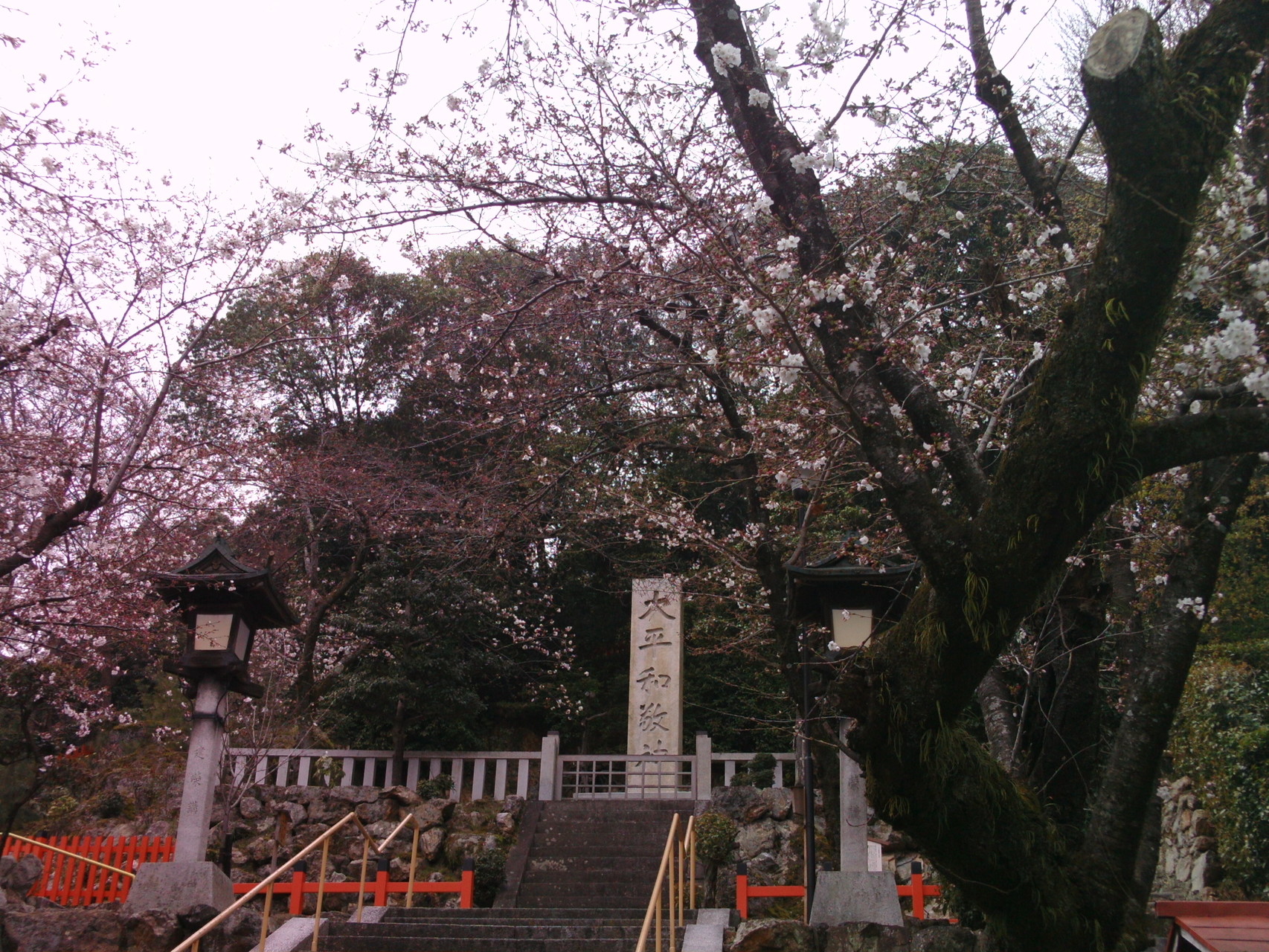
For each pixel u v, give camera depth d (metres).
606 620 21.28
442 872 13.47
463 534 11.22
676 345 8.94
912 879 9.93
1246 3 3.92
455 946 7.82
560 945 7.72
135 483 9.50
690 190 6.58
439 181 7.17
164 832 13.66
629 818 14.32
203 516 10.12
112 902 8.78
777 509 10.25
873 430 4.77
